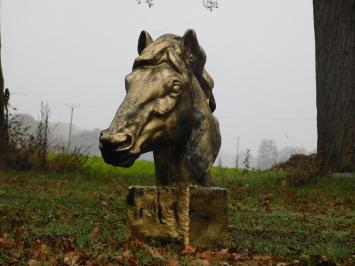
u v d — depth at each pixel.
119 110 4.29
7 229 6.11
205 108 4.79
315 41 15.84
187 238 4.46
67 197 10.73
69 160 17.27
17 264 4.18
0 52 17.16
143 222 4.73
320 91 15.41
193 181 4.69
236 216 8.91
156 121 4.34
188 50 4.66
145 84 4.39
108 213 8.50
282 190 13.31
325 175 14.17
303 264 4.78
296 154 21.03
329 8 15.38
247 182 15.40
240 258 4.59
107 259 4.38
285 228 7.59
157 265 4.10
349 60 14.94
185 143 4.65
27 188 12.44
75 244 5.14
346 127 14.70
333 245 5.99
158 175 4.85
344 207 10.83
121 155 4.14
